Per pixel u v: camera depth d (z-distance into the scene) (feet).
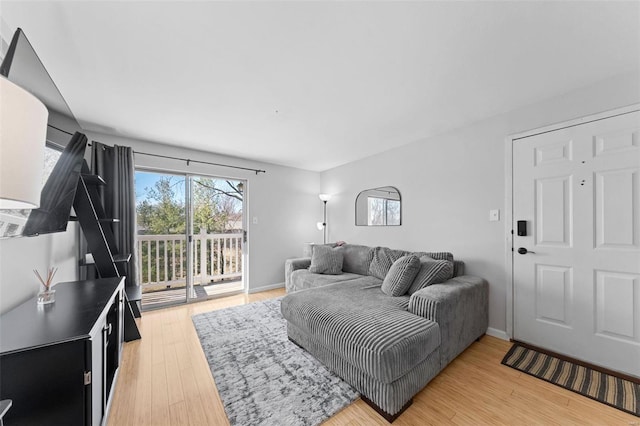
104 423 4.15
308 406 4.77
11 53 3.51
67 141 5.37
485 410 4.68
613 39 4.57
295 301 6.98
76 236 8.11
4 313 3.96
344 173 14.07
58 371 3.10
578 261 6.31
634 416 4.45
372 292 7.83
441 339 5.64
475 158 8.38
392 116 7.93
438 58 5.15
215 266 13.16
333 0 3.75
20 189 1.91
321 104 7.11
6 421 2.90
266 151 11.69
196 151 11.44
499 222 7.77
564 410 4.64
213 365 6.14
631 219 5.60
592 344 6.09
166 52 4.87
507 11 3.96
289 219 14.52
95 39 4.46
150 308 10.39
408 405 4.76
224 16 4.01
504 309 7.61
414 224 10.34
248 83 6.02
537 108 7.02
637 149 5.53
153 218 10.97
